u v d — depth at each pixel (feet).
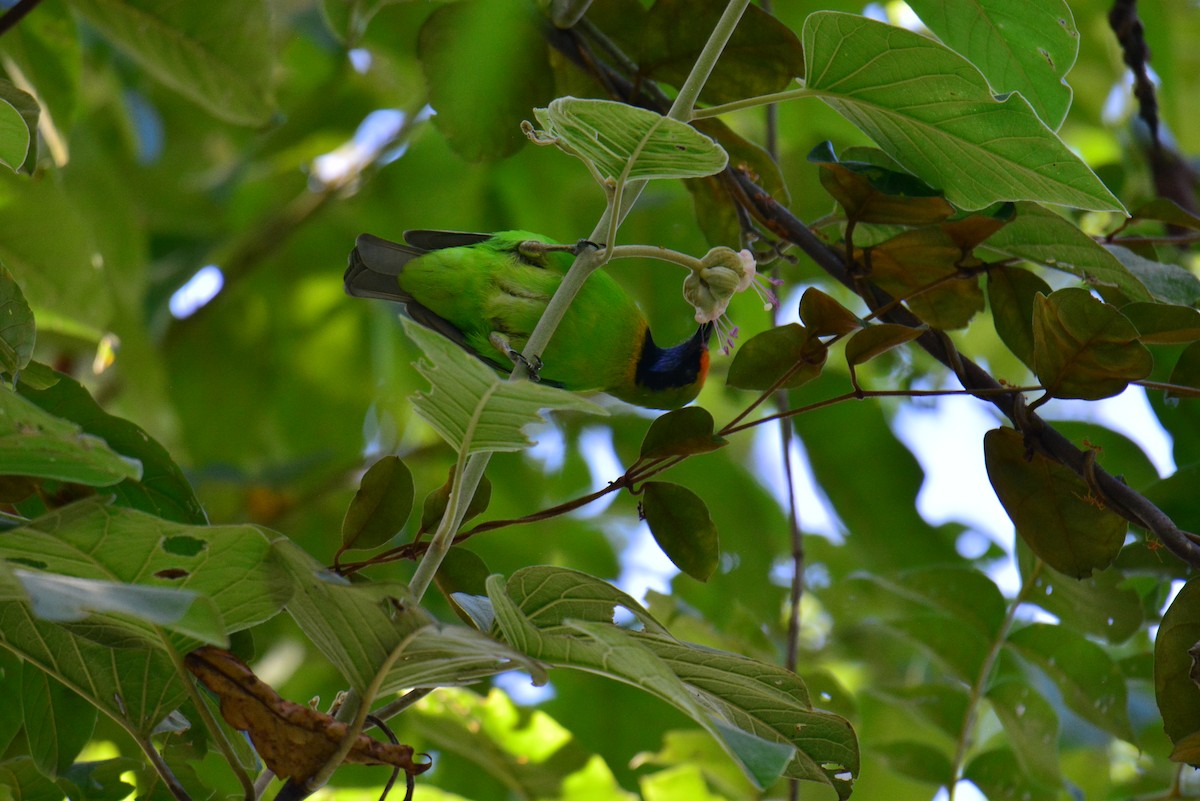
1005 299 14.57
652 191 26.55
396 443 30.07
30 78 21.24
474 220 28.66
